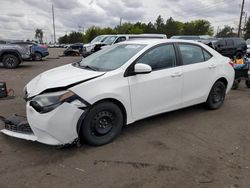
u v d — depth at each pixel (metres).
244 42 19.98
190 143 4.08
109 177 3.12
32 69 13.62
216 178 3.14
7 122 3.95
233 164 3.47
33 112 3.48
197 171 3.29
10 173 3.15
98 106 3.73
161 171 3.27
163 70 4.48
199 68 5.05
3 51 13.69
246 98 7.08
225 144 4.07
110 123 3.96
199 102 5.30
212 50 5.54
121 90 3.90
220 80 5.68
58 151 3.70
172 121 5.01
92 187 2.92
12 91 7.38
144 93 4.21
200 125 4.85
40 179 3.04
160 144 4.02
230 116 5.40
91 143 3.81
